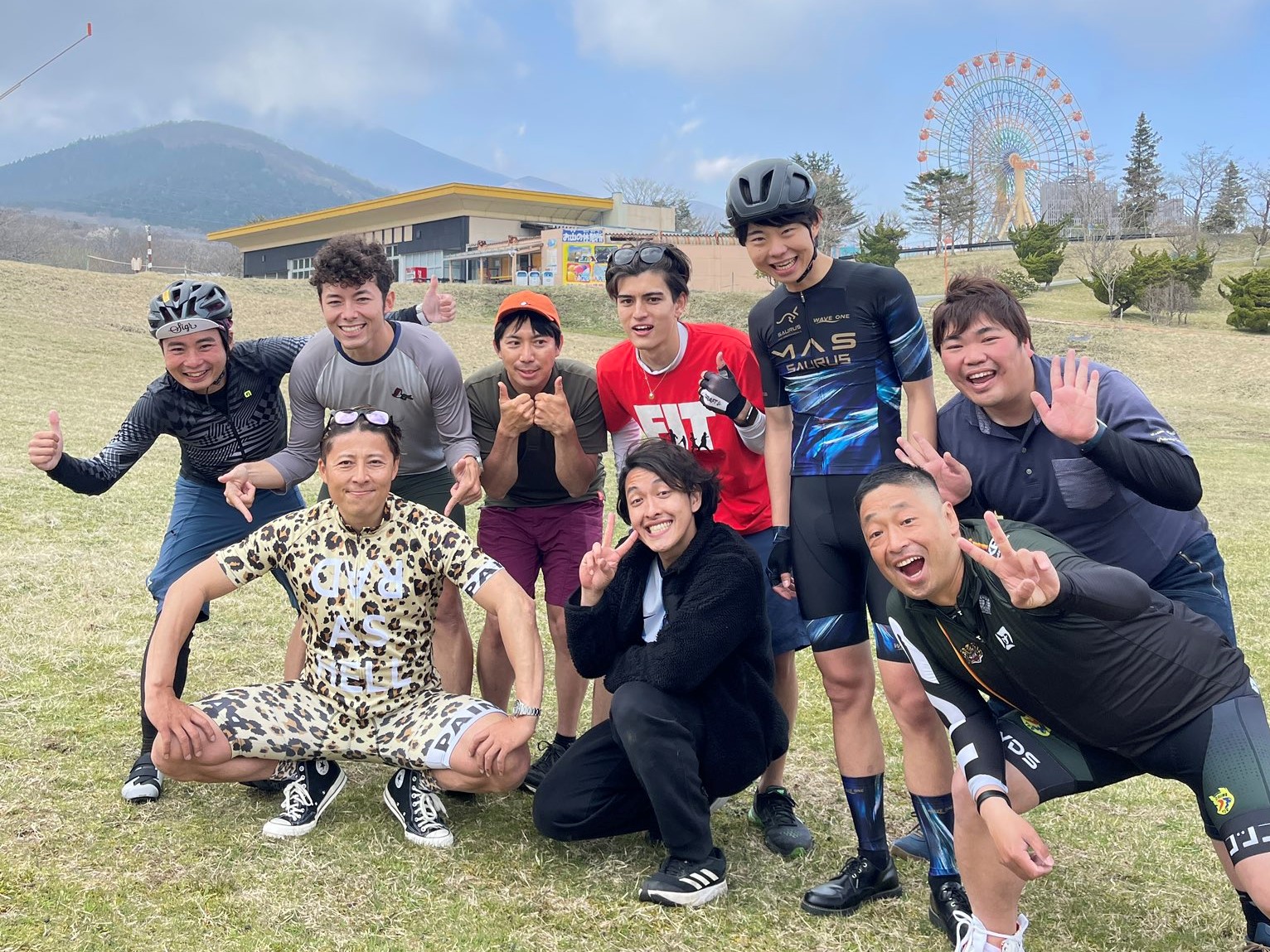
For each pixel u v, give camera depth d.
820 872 3.10
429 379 3.61
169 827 3.06
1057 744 2.58
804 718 4.57
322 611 3.15
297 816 3.10
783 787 3.49
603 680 3.17
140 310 25.62
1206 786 2.34
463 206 58.81
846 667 3.01
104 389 14.91
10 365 15.80
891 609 2.66
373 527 3.15
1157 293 42.22
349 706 3.19
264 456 3.81
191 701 4.15
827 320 3.10
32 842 2.89
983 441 2.85
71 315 23.22
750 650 3.09
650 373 3.52
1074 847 3.37
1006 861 2.29
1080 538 2.76
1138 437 2.55
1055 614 2.34
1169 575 2.73
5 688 4.09
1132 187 83.62
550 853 3.10
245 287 33.81
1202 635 2.43
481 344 26.34
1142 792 3.90
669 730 2.87
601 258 49.31
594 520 3.90
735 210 3.07
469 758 3.04
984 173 69.25
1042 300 47.75
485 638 3.81
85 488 3.54
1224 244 67.69
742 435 3.43
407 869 2.90
